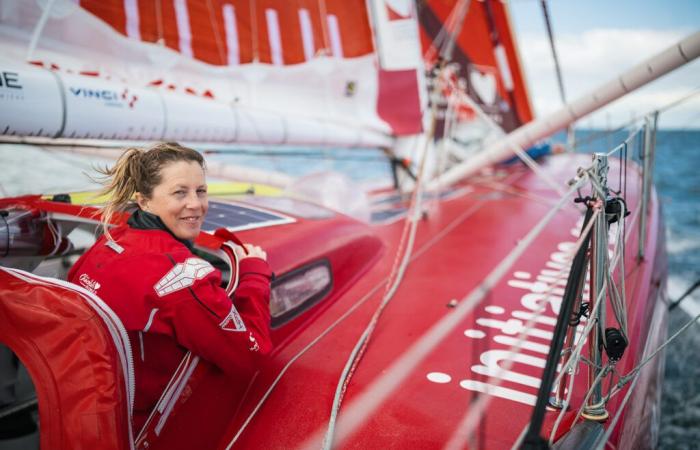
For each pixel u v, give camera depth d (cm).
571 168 520
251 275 151
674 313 424
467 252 288
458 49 589
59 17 229
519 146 402
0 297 122
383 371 170
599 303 133
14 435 159
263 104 331
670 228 923
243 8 306
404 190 459
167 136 264
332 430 138
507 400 154
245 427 147
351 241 250
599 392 140
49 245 192
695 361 355
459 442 137
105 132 236
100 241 138
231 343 134
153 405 133
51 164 545
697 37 271
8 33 214
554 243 302
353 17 374
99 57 249
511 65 646
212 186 327
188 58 287
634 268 251
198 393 140
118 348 118
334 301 224
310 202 290
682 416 300
